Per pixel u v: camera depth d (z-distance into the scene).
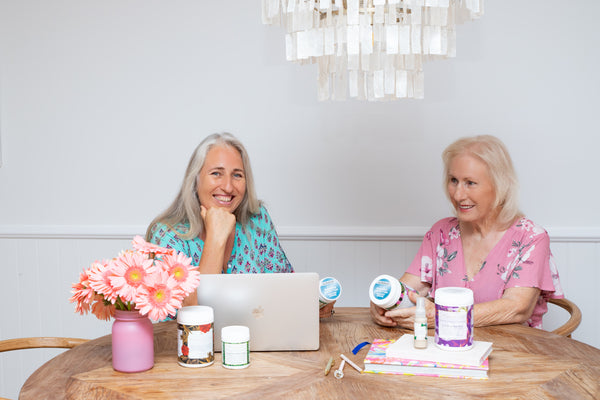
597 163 2.63
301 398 1.16
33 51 2.77
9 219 2.83
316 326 1.46
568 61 2.62
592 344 2.67
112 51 2.75
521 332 1.62
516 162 2.66
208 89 2.74
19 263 2.84
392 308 1.65
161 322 1.75
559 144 2.64
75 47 2.76
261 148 2.74
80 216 2.81
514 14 2.62
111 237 2.79
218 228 1.87
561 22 2.61
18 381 2.86
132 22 2.73
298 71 2.70
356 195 2.72
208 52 2.72
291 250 2.76
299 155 2.73
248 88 2.72
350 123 2.70
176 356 1.43
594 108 2.62
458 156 1.91
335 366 1.34
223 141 2.03
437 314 1.33
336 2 1.35
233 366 1.32
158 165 2.77
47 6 2.75
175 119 2.75
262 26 2.70
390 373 1.29
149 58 2.74
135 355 1.30
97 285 1.23
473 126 2.67
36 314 2.85
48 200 2.81
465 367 1.26
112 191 2.79
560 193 2.65
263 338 1.45
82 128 2.78
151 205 2.79
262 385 1.23
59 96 2.78
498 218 1.93
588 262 2.66
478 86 2.65
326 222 2.74
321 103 2.70
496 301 1.73
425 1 1.28
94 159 2.79
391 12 1.31
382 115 2.69
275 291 1.44
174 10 2.72
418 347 1.33
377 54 1.37
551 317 2.69
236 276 1.43
